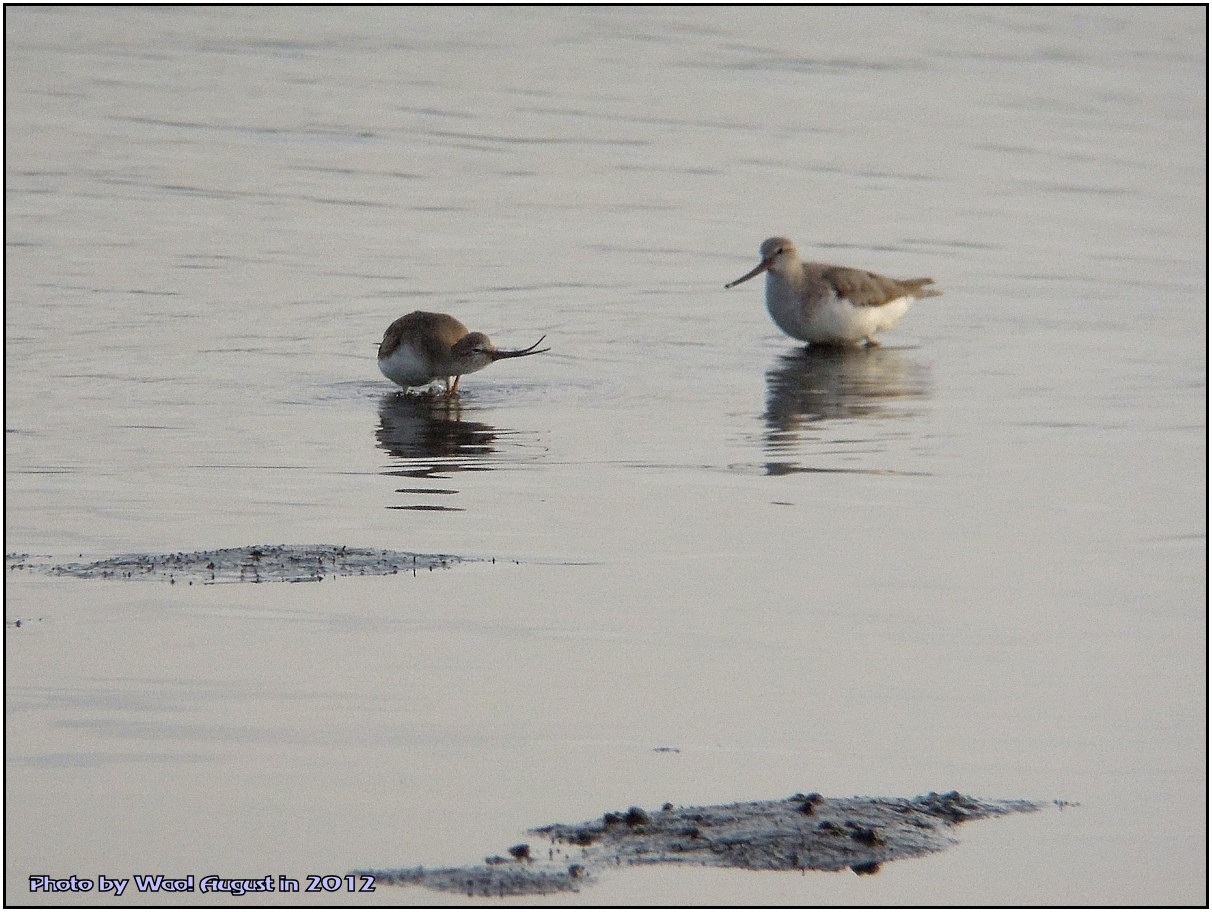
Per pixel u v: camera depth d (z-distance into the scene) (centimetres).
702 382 2025
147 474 1542
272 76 3812
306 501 1463
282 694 1006
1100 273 2658
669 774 916
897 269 2658
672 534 1383
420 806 873
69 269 2383
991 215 3002
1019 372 2106
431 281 2433
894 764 935
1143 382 2050
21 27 4184
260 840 838
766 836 852
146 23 4322
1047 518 1458
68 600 1168
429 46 4206
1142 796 907
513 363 2081
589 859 829
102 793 877
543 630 1133
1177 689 1050
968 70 4219
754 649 1105
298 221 2730
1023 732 980
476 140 3344
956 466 1647
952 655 1102
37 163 2994
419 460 1622
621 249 2681
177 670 1039
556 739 955
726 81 3972
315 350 2077
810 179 3189
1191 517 1466
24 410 1766
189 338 2095
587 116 3578
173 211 2739
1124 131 3691
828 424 1827
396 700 1002
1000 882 823
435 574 1255
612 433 1759
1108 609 1206
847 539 1379
